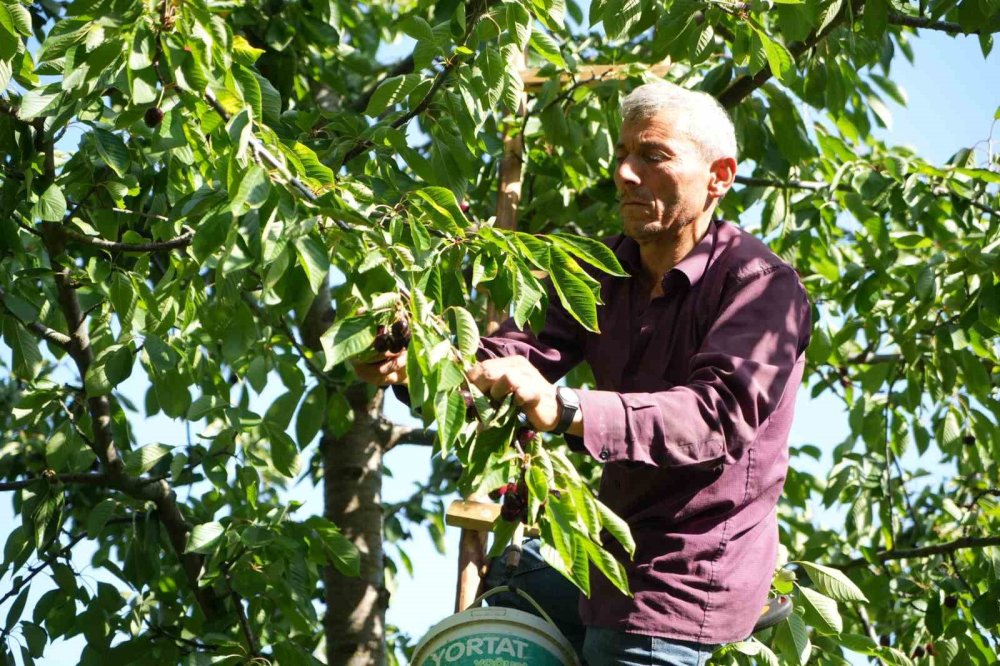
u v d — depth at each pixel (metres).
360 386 5.49
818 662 4.14
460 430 2.56
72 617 4.63
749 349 2.97
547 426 2.71
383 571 5.50
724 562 3.05
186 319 4.04
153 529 4.88
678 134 3.18
